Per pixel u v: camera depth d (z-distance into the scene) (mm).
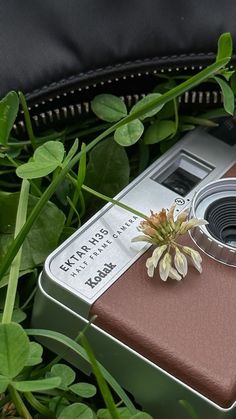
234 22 237
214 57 238
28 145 245
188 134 238
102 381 179
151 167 228
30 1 234
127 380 201
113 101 242
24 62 231
